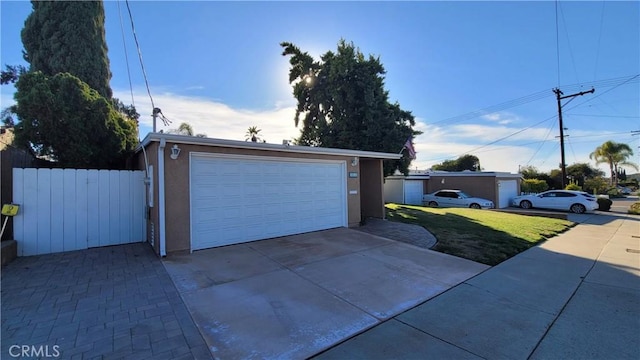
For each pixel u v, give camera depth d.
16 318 3.30
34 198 6.05
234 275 4.91
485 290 4.45
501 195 21.09
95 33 11.62
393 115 14.40
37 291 4.09
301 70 15.70
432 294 4.27
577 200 16.28
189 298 3.96
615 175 40.88
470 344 2.95
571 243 7.94
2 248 5.20
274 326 3.26
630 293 4.36
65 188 6.39
